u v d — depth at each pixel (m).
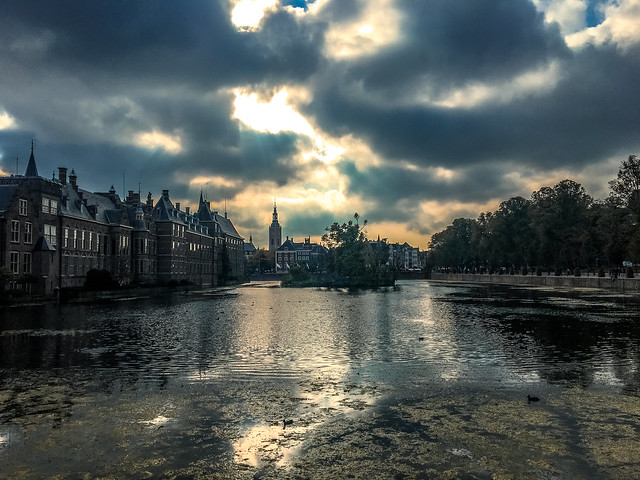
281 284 116.50
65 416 11.95
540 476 8.59
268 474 8.76
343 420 11.57
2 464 9.23
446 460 9.26
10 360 18.95
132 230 88.62
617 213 83.94
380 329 28.39
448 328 28.45
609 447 9.78
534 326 28.69
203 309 44.47
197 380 15.59
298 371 16.86
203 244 125.62
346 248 113.69
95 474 8.80
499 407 12.43
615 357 18.92
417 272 186.38
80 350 21.25
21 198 58.72
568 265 103.62
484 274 133.12
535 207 110.94
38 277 59.72
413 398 13.37
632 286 65.75
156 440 10.37
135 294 70.94
